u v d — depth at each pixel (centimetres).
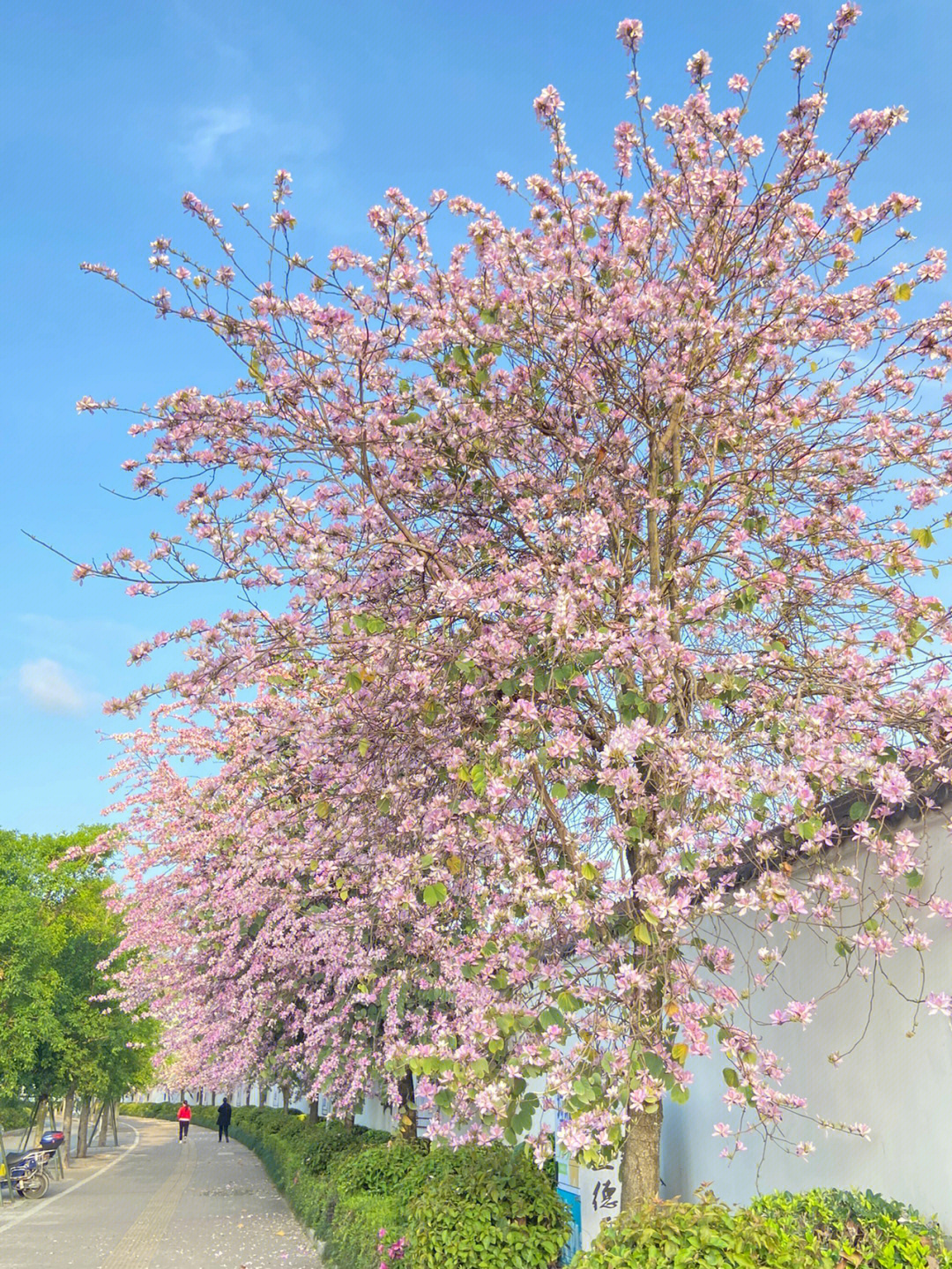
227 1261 1153
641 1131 545
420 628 575
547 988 472
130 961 1964
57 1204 1822
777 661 545
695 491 620
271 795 705
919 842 453
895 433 565
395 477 575
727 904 524
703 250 603
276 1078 1820
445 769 570
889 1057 462
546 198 592
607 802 546
